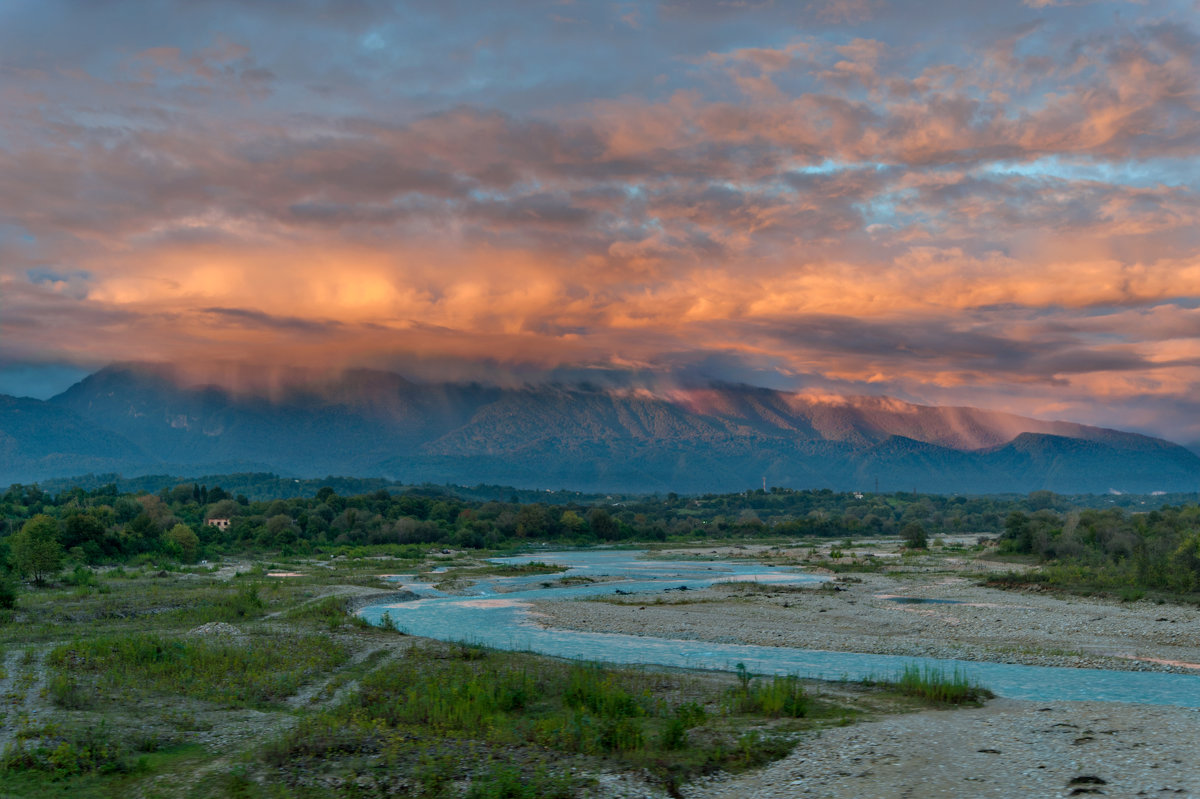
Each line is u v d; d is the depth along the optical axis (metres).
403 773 26.94
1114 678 48.12
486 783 26.06
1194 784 25.42
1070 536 144.62
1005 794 25.06
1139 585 95.25
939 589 106.25
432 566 158.25
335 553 183.62
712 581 129.12
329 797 24.84
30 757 27.45
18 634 60.16
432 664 49.91
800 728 34.22
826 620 77.19
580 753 30.05
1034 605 86.50
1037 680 47.44
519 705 38.12
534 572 147.38
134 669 44.50
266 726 33.94
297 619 73.00
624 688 42.56
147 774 26.98
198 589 96.31
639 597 101.00
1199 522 144.00
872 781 26.72
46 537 102.25
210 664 46.25
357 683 44.00
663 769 28.23
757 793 25.98
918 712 37.53
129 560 137.00
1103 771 27.06
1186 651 57.47
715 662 54.47
